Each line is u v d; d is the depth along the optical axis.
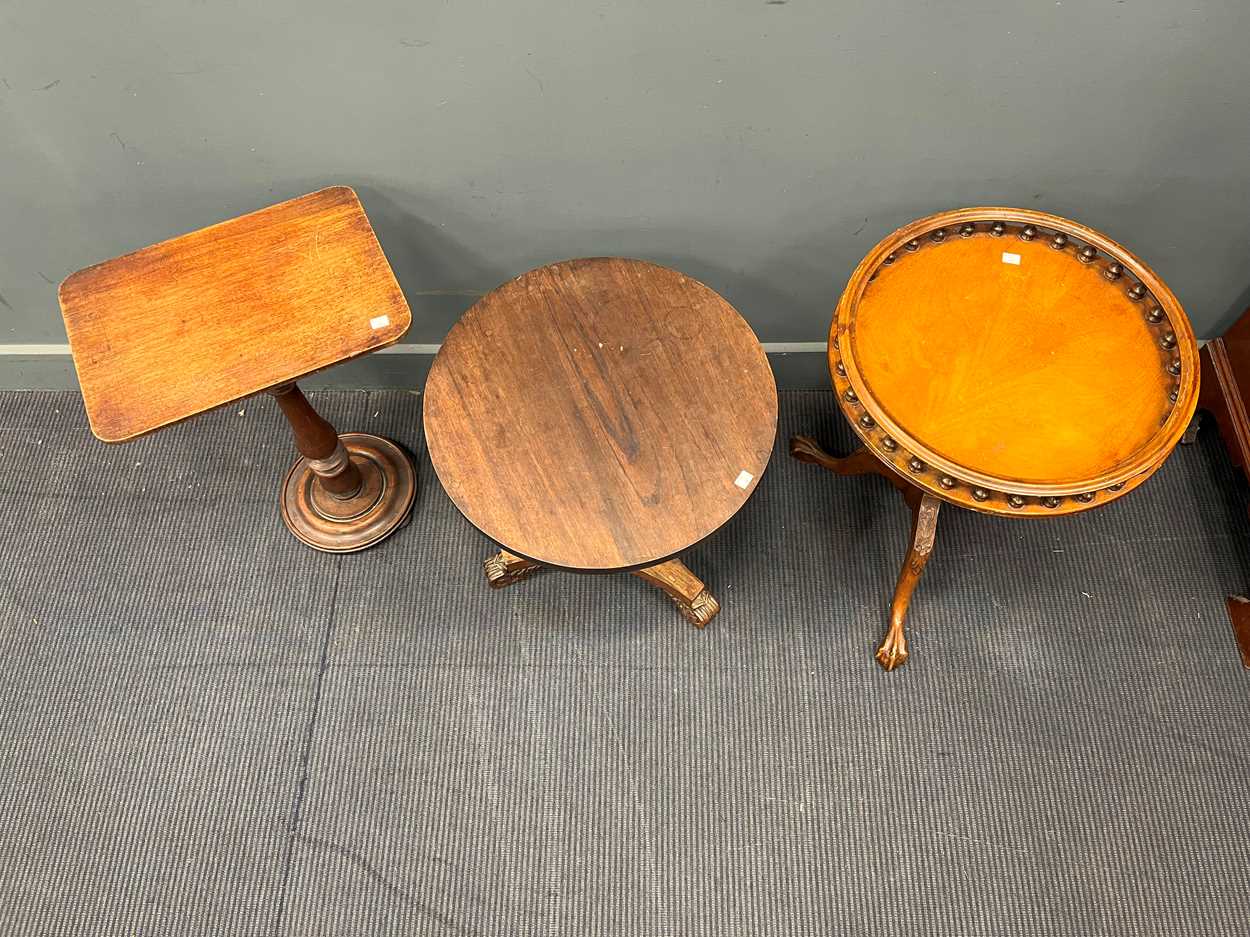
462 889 1.86
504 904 1.85
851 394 1.57
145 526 2.20
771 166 1.76
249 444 2.29
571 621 2.09
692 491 1.54
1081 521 2.18
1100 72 1.57
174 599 2.12
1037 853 1.87
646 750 1.97
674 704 2.01
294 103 1.63
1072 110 1.64
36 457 2.28
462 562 2.15
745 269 2.02
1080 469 1.51
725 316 1.68
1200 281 2.06
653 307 1.70
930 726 1.99
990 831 1.89
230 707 2.01
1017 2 1.46
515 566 2.04
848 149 1.72
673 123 1.67
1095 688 2.01
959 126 1.67
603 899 1.85
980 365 1.62
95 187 1.81
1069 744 1.96
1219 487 2.21
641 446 1.58
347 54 1.54
